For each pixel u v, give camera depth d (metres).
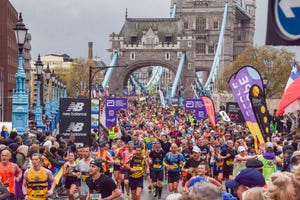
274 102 137.38
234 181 13.88
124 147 36.94
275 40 10.80
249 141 44.94
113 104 73.50
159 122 80.38
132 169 33.31
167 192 40.47
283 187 10.60
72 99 43.34
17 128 48.75
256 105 32.09
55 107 104.06
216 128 62.66
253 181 13.61
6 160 24.03
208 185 11.20
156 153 37.09
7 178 24.12
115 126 58.56
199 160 30.75
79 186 29.11
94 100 59.72
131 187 33.78
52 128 78.06
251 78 32.03
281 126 75.12
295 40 10.68
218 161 36.72
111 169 38.91
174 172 35.28
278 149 35.47
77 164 27.50
